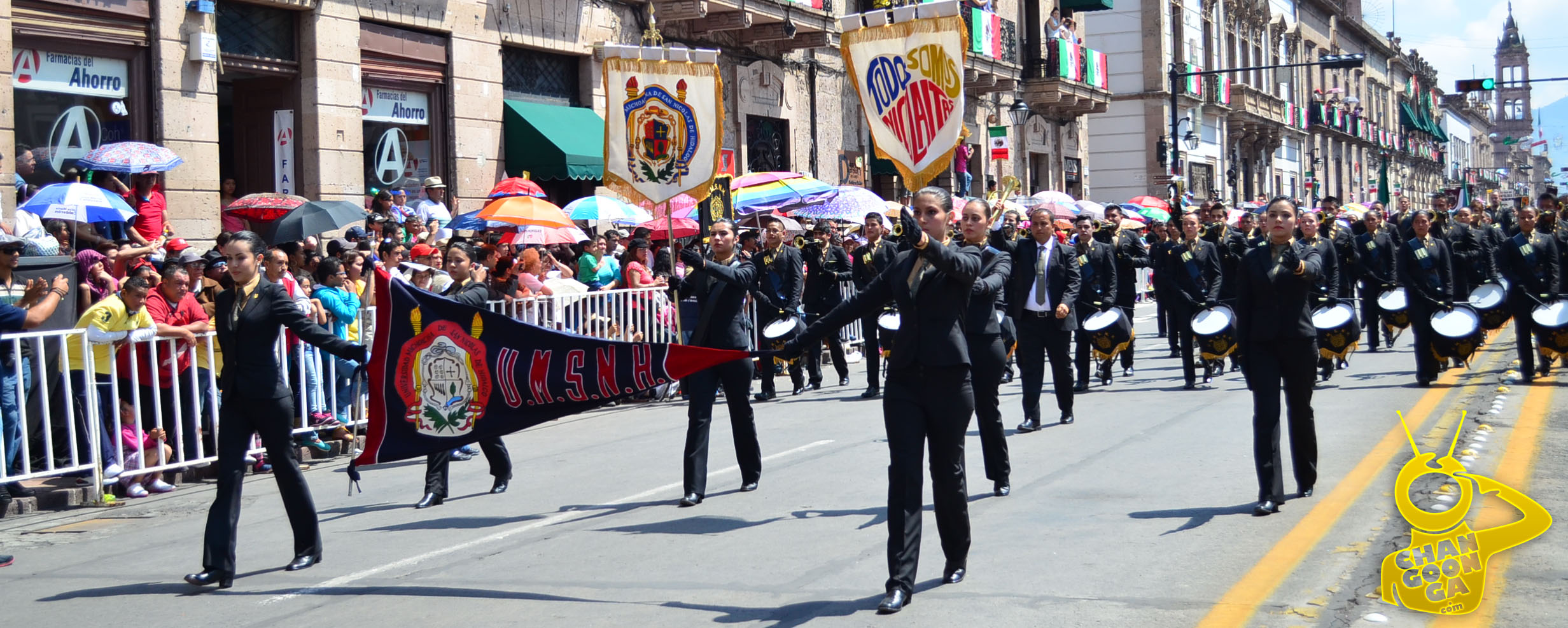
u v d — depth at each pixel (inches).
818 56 1211.9
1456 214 711.1
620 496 383.9
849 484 385.1
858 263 648.4
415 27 802.2
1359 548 277.9
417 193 818.2
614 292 625.9
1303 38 2883.9
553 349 306.2
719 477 409.7
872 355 615.8
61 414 405.1
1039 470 395.2
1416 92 4269.2
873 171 1333.7
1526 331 559.8
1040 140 1704.0
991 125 1531.7
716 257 379.6
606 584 277.9
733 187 824.3
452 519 359.6
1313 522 306.3
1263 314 327.0
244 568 308.8
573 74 945.5
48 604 283.3
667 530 330.6
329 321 487.5
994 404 355.9
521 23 877.8
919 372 254.2
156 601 281.1
